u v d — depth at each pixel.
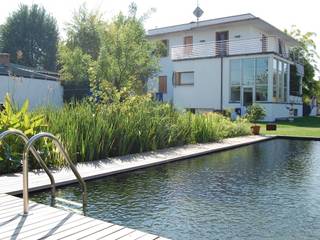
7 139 7.94
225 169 9.41
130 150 11.03
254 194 6.91
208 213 5.75
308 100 40.50
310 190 7.24
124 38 24.53
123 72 24.67
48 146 8.40
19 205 5.32
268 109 26.20
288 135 17.28
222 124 16.69
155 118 12.31
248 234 4.90
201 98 29.81
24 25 44.62
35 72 27.95
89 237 4.14
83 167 8.64
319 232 5.00
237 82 27.95
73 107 10.98
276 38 30.47
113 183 7.66
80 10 34.97
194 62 30.11
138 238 4.15
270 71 26.36
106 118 10.80
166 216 5.58
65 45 33.00
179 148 12.48
